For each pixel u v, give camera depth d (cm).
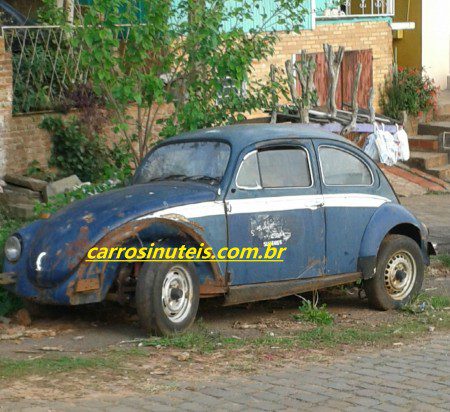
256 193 875
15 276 836
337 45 2000
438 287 1109
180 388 659
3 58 1361
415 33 2259
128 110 1439
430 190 1808
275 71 1367
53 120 1420
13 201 1319
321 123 1463
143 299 798
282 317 946
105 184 1090
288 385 675
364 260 948
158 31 1133
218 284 852
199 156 900
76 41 1119
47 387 652
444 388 677
